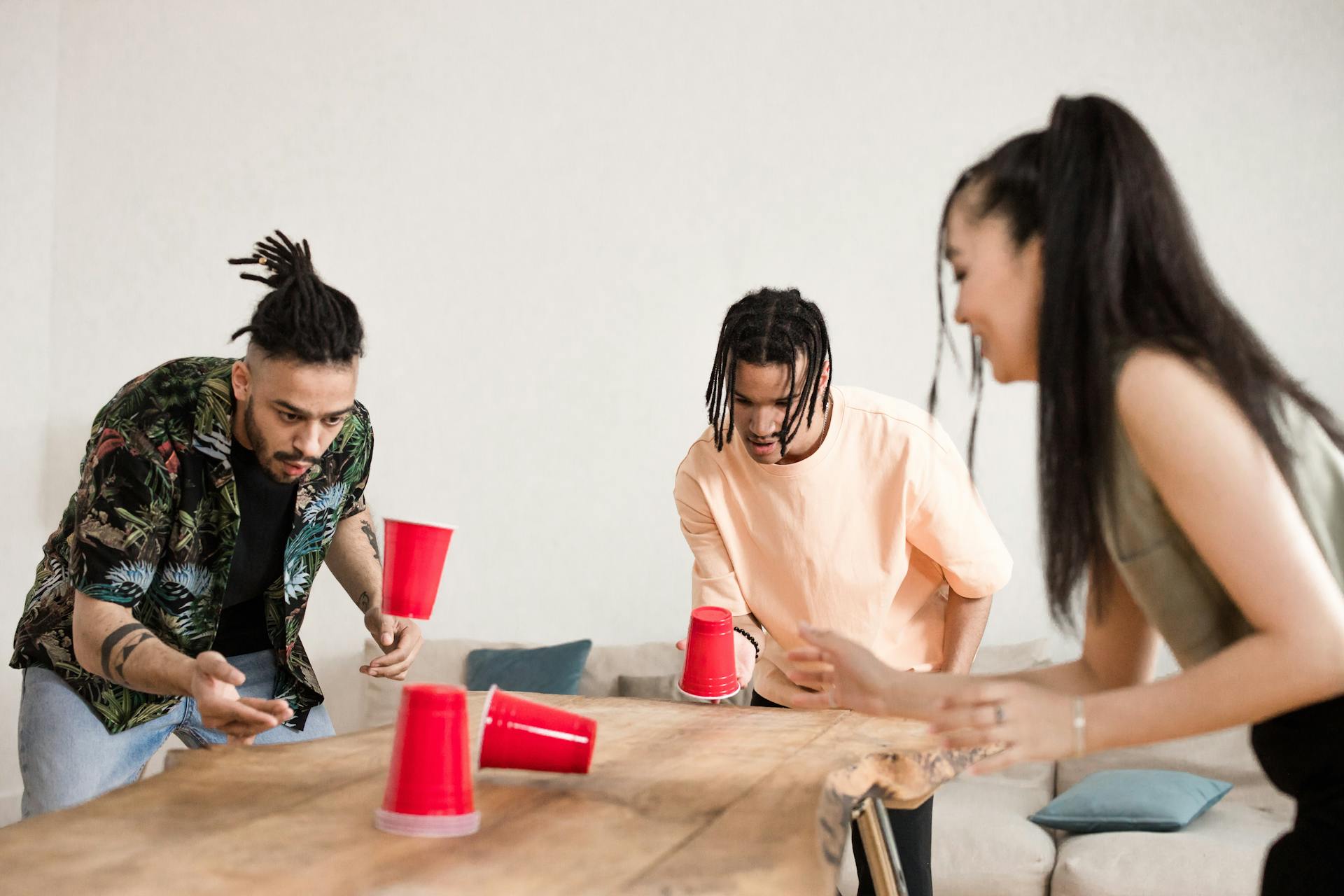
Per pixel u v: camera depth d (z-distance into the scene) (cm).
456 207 355
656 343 344
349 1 362
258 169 363
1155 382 84
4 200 354
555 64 353
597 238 349
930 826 171
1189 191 317
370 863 81
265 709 119
